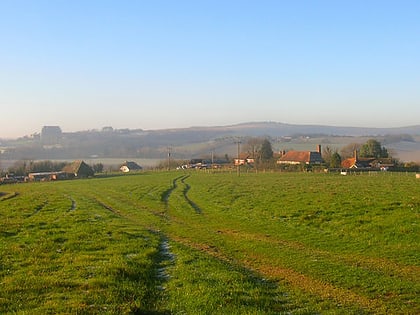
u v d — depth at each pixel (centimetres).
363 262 1969
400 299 1449
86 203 5044
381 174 9750
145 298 1433
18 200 5522
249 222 3288
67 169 13975
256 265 1998
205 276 1705
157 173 13112
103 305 1340
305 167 11906
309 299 1471
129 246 2319
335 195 4525
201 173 12156
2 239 2553
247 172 11988
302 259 2072
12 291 1480
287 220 3212
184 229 3122
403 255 2044
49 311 1266
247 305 1371
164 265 1936
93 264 1875
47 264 1897
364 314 1319
